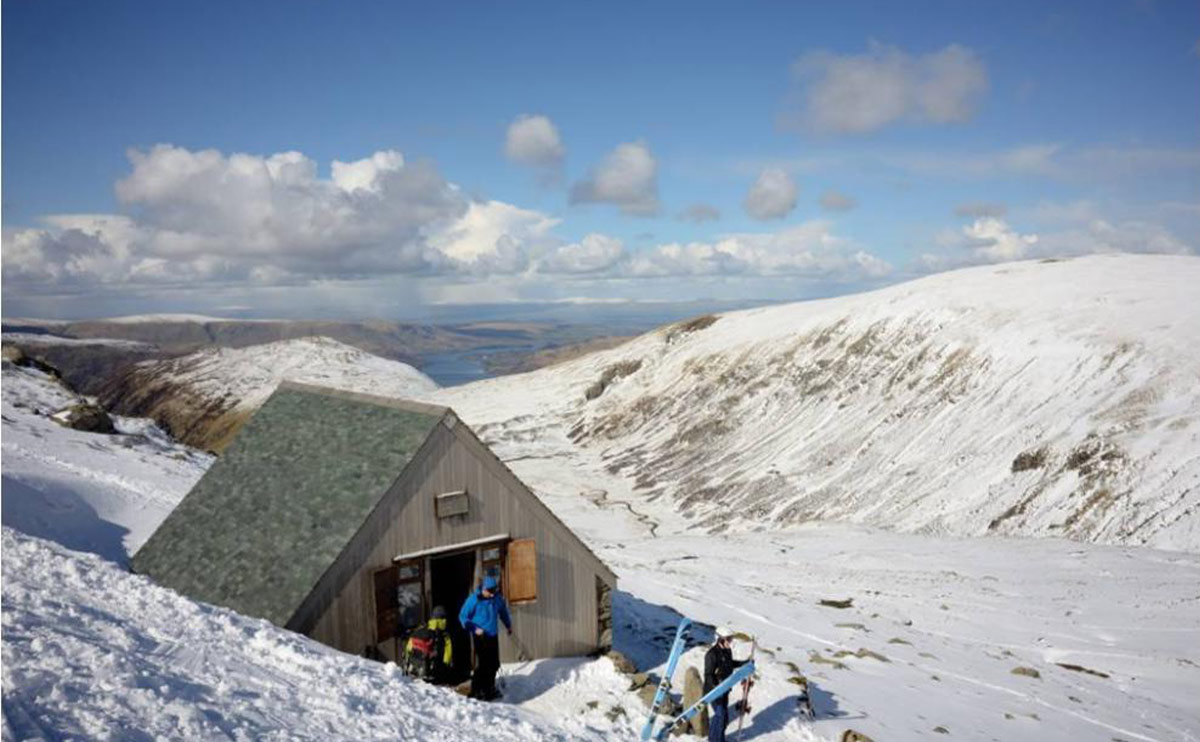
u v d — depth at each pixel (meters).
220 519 15.83
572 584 15.74
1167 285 82.31
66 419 44.47
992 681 20.16
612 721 12.95
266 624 12.23
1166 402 58.03
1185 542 42.25
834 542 45.44
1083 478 52.78
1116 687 22.00
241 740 7.55
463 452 14.62
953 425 70.19
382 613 13.75
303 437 17.02
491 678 13.39
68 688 7.41
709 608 23.50
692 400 109.06
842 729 13.98
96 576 12.32
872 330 98.19
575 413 126.12
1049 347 73.94
